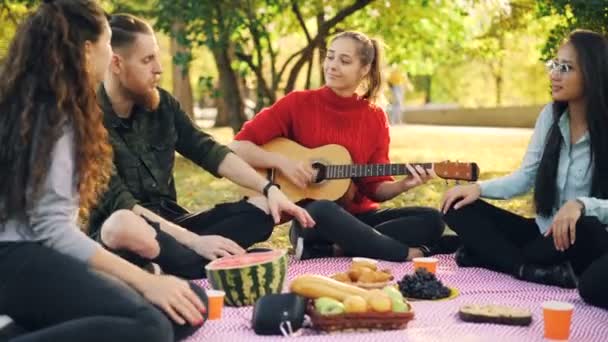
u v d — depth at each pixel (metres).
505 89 38.53
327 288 4.01
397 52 16.16
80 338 3.41
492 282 5.02
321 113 5.94
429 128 31.12
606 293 4.41
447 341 3.80
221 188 12.43
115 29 4.97
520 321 4.07
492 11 15.83
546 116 5.32
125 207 4.86
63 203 3.60
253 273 4.33
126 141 5.11
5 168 3.53
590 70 4.98
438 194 11.32
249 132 5.95
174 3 13.09
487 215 5.33
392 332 3.91
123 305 3.50
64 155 3.57
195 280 4.81
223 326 4.04
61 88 3.57
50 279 3.51
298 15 14.38
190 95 25.53
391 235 5.64
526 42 17.75
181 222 5.21
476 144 21.11
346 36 5.91
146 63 4.99
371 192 5.92
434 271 5.00
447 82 43.53
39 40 3.62
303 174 5.79
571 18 10.87
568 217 4.75
